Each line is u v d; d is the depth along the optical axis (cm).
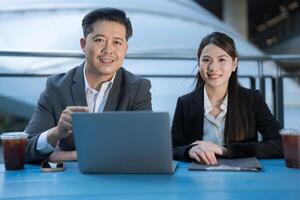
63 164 103
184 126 135
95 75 120
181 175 90
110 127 88
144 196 73
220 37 130
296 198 71
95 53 115
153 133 87
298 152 96
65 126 100
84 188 80
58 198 73
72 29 608
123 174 91
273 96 248
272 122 130
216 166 98
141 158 90
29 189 79
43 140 105
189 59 247
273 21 1984
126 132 88
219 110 133
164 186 80
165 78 233
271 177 87
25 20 623
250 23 2103
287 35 1727
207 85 134
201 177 88
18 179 89
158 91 217
